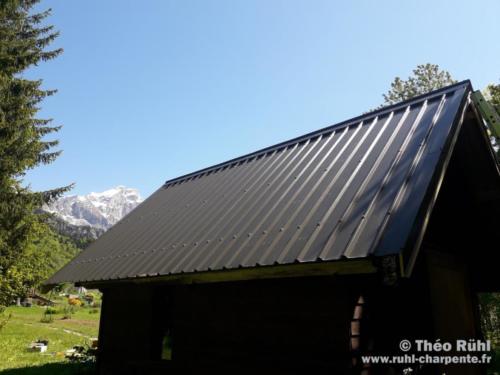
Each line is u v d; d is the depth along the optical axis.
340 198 4.60
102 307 8.88
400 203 3.78
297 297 4.75
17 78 18.23
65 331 24.53
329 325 4.36
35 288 16.58
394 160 4.69
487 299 11.05
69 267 8.52
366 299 4.50
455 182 6.61
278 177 6.49
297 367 4.53
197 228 6.30
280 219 4.95
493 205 6.63
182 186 9.84
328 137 6.99
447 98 5.60
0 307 14.73
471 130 5.71
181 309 6.39
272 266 4.01
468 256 7.36
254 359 5.03
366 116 6.75
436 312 5.62
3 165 17.03
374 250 3.29
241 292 5.47
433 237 5.99
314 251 3.79
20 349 15.48
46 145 19.36
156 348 6.90
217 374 5.46
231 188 7.33
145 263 6.13
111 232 9.28
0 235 16.69
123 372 7.60
